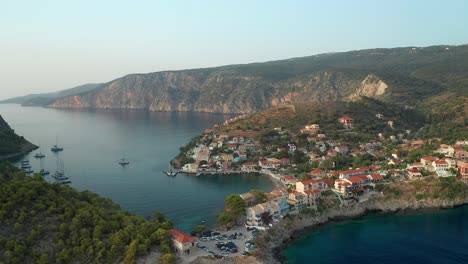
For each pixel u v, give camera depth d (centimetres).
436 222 18350
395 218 18988
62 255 12431
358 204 19625
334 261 14688
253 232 16350
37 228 12988
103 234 13725
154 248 13575
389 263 14488
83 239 13075
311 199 19250
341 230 17700
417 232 17262
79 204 14925
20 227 12812
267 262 14225
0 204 13288
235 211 17712
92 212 14462
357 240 16550
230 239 15788
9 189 14025
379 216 19262
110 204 16688
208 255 13962
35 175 16875
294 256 15150
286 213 18238
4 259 11794
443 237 16675
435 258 14825
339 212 19125
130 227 13950
